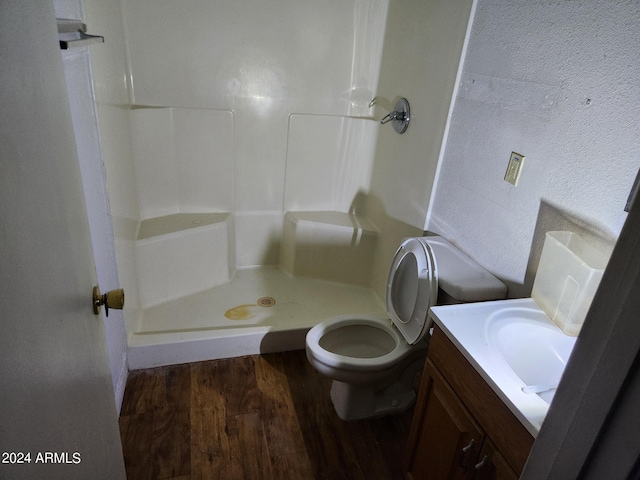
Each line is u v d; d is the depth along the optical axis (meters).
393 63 2.25
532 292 1.30
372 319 1.87
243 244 2.76
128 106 2.21
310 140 2.62
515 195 1.41
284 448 1.70
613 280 0.50
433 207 1.93
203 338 2.07
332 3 2.37
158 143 2.38
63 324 0.70
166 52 2.25
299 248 2.68
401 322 1.74
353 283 2.72
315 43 2.43
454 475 1.25
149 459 1.61
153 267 2.28
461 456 1.19
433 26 1.85
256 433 1.75
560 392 0.59
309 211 2.79
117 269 1.76
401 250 1.76
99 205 1.53
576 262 1.10
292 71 2.46
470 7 1.58
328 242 2.64
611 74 1.07
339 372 1.63
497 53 1.47
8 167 0.51
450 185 1.78
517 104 1.38
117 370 1.78
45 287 0.62
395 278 1.80
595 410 0.52
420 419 1.44
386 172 2.40
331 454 1.70
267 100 2.48
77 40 1.03
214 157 2.51
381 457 1.70
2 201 0.49
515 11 1.38
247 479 1.57
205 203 2.61
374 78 2.53
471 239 1.66
